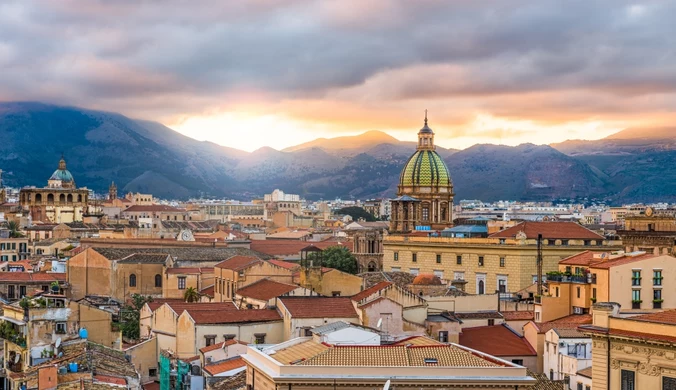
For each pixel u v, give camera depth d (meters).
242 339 158.88
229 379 129.12
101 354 138.62
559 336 146.38
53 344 137.50
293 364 102.81
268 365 106.81
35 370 123.44
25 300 147.25
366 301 158.88
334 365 101.94
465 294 185.00
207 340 157.88
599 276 157.12
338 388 100.75
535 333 153.62
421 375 101.56
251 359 113.50
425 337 135.38
